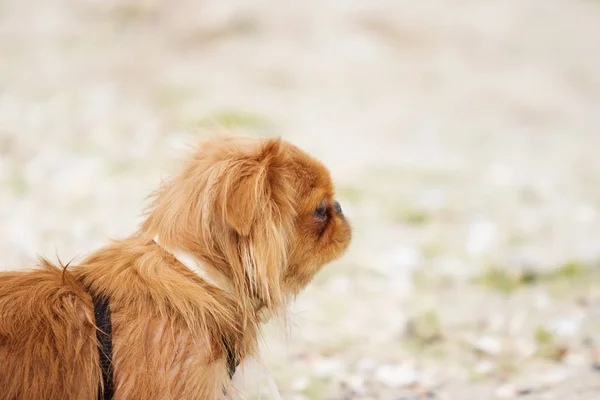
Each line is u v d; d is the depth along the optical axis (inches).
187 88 587.8
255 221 170.7
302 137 531.8
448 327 305.6
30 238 351.6
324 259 194.2
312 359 276.4
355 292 336.5
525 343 291.4
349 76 672.4
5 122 488.4
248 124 529.0
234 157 176.9
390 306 323.3
